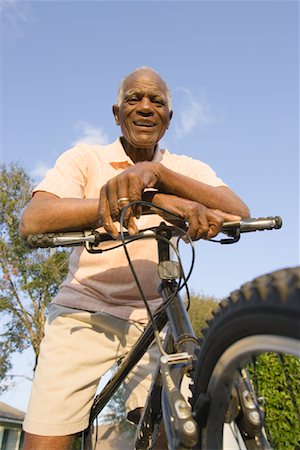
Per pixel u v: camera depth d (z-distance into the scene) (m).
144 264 1.89
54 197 1.53
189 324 1.18
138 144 1.88
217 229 1.24
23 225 1.37
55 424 1.76
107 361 1.90
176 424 0.93
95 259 1.87
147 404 1.36
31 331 19.80
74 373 1.83
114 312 1.89
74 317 1.88
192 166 2.11
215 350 0.91
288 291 0.66
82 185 1.88
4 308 19.59
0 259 19.81
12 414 21.67
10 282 19.88
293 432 2.70
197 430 0.92
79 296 1.89
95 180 1.91
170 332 1.25
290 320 0.66
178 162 2.12
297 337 0.66
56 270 19.98
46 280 19.73
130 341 1.93
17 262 19.91
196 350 1.05
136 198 1.17
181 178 1.33
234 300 0.83
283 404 2.73
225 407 0.95
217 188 1.49
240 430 0.97
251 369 1.12
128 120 1.87
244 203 1.51
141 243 1.89
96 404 1.88
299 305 0.64
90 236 1.30
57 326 1.89
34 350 19.72
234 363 0.86
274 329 0.71
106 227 1.21
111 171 1.93
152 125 1.86
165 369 1.05
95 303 1.89
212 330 0.92
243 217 1.46
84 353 1.85
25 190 20.78
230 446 0.95
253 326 0.77
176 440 0.92
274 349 0.73
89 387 1.86
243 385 0.98
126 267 1.87
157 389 1.31
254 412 0.96
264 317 0.73
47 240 1.29
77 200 1.34
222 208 1.41
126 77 1.92
